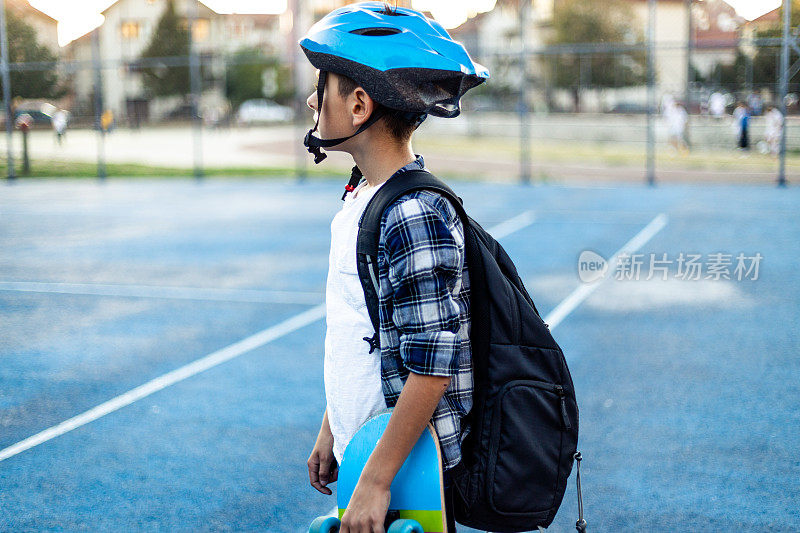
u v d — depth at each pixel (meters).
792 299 8.49
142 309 8.41
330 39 1.77
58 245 12.86
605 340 6.95
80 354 6.77
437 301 1.66
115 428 5.08
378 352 1.78
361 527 1.65
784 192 18.80
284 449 4.73
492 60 38.09
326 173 25.83
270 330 7.50
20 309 8.51
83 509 3.99
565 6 33.28
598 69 32.78
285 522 3.86
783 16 19.73
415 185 1.73
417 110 1.76
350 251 1.78
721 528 3.73
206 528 3.80
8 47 23.91
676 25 39.69
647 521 3.80
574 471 4.34
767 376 5.93
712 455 4.54
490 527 1.85
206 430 5.03
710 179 21.66
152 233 13.99
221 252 12.01
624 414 5.19
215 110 53.44
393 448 1.67
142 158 30.12
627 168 25.20
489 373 1.81
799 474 4.27
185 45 27.27
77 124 25.25
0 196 20.44
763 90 21.58
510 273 1.93
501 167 26.31
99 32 23.53
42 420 5.25
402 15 1.83
